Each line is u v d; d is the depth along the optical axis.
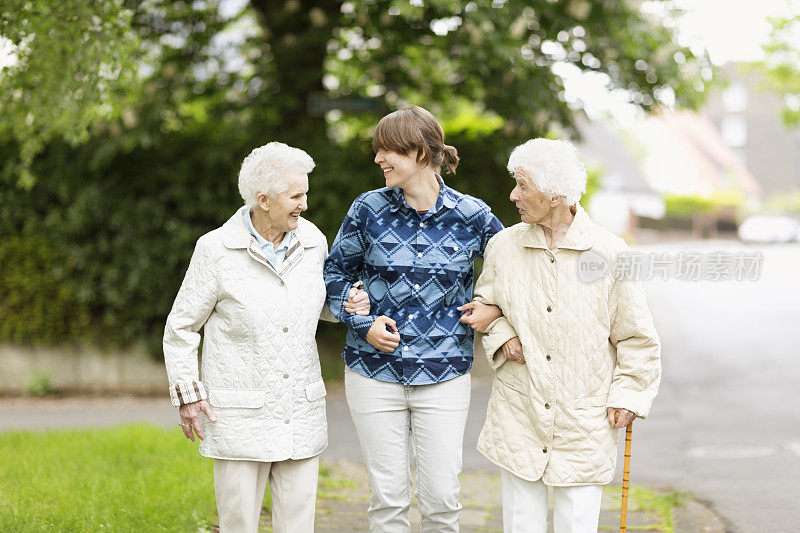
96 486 4.83
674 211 43.94
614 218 36.09
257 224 3.19
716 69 10.24
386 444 3.42
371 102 9.63
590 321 3.11
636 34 9.54
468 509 5.00
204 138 9.92
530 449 3.17
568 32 9.28
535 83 8.85
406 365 3.35
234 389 3.12
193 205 9.76
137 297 9.93
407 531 3.51
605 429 3.13
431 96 10.26
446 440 3.39
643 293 3.13
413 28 8.89
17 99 5.91
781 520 4.61
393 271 3.37
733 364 10.38
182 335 3.14
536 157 3.04
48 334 9.95
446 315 3.41
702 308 16.58
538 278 3.16
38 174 9.68
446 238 3.39
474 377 10.30
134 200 9.75
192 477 5.03
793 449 6.18
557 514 3.20
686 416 7.57
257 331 3.11
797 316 14.93
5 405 9.37
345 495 5.29
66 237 9.78
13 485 4.96
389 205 3.40
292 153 3.10
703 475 5.62
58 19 5.11
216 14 9.69
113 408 9.05
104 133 9.54
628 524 4.60
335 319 3.59
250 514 3.19
